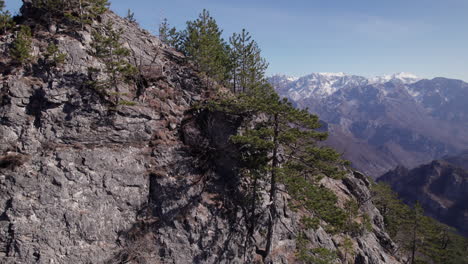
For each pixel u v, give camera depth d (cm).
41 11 2562
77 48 2386
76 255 1992
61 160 2083
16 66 2158
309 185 2134
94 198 2144
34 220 1911
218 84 3234
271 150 2373
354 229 3625
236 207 2581
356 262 3266
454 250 4825
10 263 1808
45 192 1975
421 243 4306
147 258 2173
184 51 3634
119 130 2400
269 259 2469
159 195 2373
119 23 3312
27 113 2092
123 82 2564
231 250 2441
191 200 2445
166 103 2797
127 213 2255
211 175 2628
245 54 3306
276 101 2205
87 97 2298
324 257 2361
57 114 2162
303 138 2261
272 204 2425
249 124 2797
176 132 2689
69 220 2016
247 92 3042
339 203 3891
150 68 2897
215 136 2753
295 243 2764
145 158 2442
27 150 2014
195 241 2334
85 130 2245
